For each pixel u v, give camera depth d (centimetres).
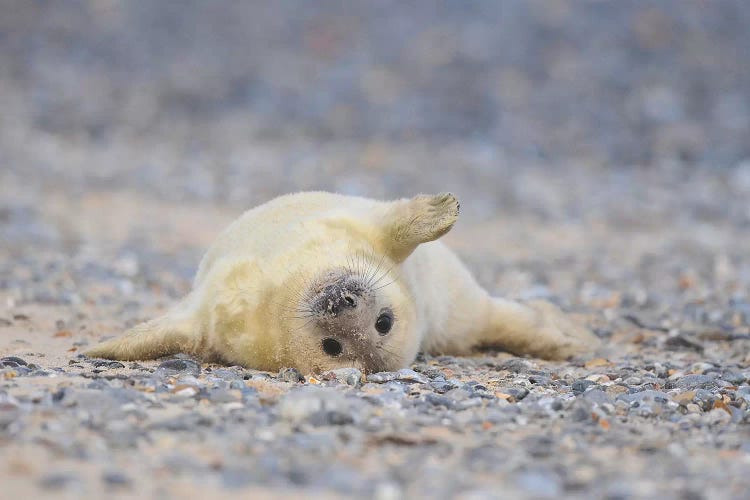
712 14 8581
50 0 9481
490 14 8812
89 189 5791
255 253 2152
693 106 7231
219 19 9188
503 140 6919
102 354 2147
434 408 1755
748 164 6309
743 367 2369
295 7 9294
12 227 4488
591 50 8094
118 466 1346
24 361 2053
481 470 1401
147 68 8438
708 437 1630
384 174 6247
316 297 2012
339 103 7681
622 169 6366
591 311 3152
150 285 3425
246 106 7781
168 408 1670
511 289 3638
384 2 9212
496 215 5497
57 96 7869
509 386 2000
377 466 1398
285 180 6119
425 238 2105
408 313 2134
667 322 2991
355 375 1955
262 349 2078
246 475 1326
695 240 4862
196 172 6269
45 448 1395
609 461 1473
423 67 8088
